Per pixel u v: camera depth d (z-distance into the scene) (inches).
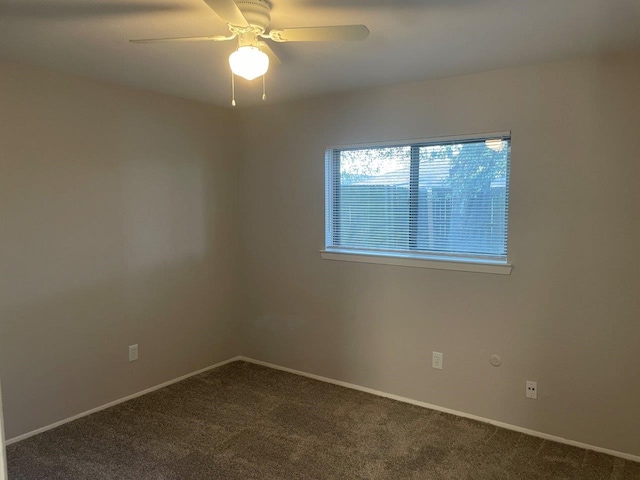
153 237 138.4
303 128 145.5
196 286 152.6
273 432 115.1
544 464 101.3
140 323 136.6
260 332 163.3
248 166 160.1
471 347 121.1
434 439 111.8
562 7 73.7
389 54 98.3
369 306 137.5
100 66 108.2
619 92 98.3
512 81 109.7
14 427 110.4
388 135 129.3
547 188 107.4
